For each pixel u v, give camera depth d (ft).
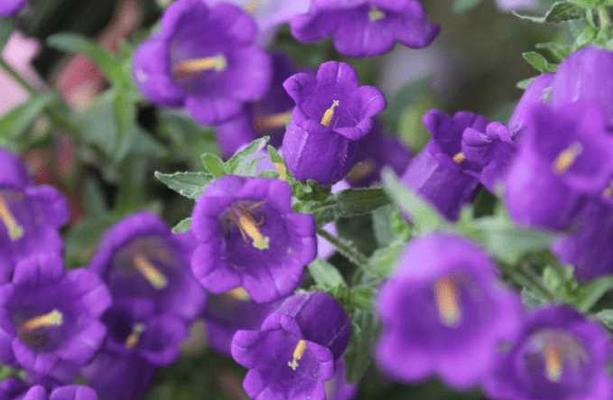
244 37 2.65
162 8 2.86
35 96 2.80
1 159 2.55
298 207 2.29
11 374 2.51
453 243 1.90
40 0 3.04
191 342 2.86
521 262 2.09
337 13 2.53
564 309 1.97
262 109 2.76
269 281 2.23
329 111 2.24
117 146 2.78
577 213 2.02
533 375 2.01
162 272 2.63
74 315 2.46
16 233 2.52
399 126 2.95
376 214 2.39
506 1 2.76
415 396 2.86
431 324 1.92
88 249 2.78
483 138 2.24
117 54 2.99
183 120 2.87
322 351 2.21
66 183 2.94
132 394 2.58
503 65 3.18
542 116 1.99
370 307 2.31
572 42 2.38
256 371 2.24
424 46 2.55
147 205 2.86
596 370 1.99
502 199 2.01
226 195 2.18
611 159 1.98
